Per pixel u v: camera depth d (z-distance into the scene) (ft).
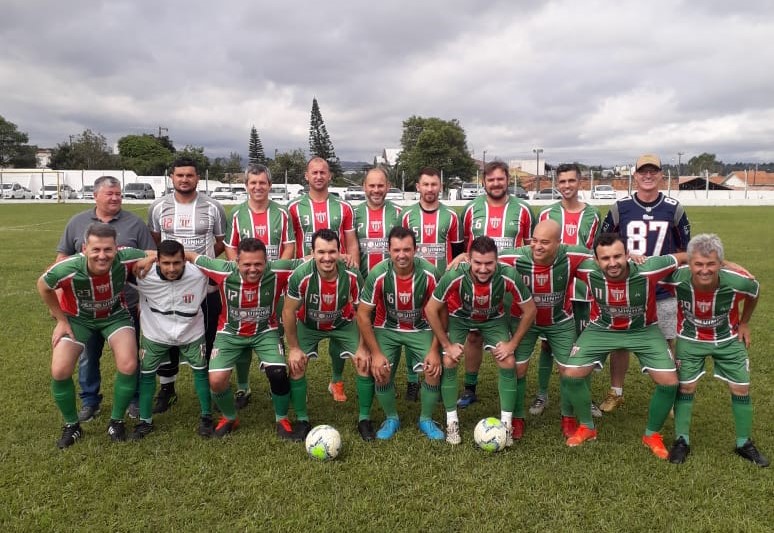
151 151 229.45
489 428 13.08
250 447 13.32
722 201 119.44
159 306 13.87
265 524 10.20
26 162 234.58
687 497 11.07
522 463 12.51
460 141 177.17
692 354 13.08
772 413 14.98
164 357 14.38
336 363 16.63
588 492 11.25
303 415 14.38
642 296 13.12
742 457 12.67
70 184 159.84
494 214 17.07
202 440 13.75
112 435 13.65
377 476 11.89
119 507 10.77
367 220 18.03
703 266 11.96
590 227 16.46
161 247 13.33
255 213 16.83
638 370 19.15
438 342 14.29
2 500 10.96
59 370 13.15
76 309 13.71
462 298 13.94
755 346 20.62
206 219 16.40
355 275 14.53
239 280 13.67
